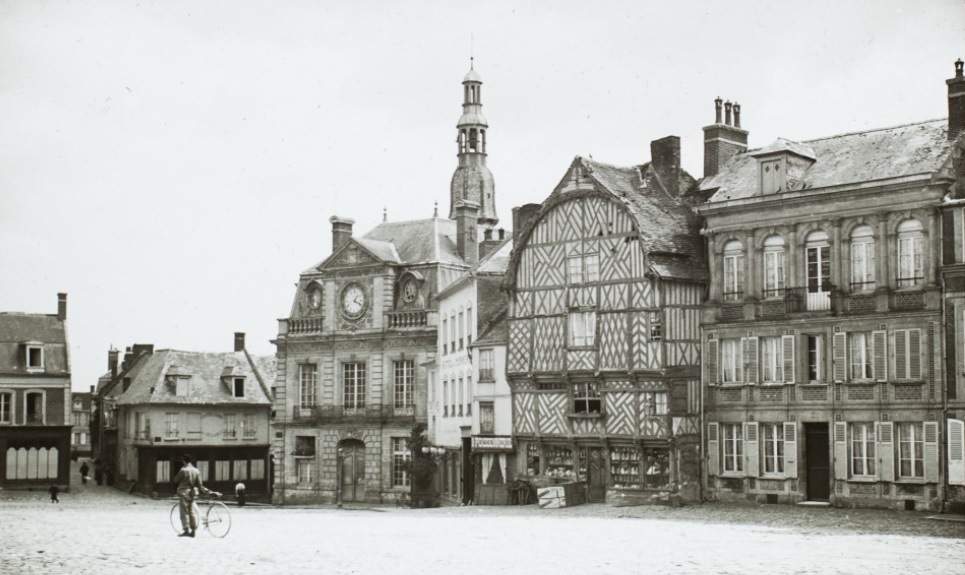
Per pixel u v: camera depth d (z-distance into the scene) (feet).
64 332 211.61
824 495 115.34
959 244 104.88
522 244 142.31
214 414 218.18
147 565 66.85
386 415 184.55
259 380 226.38
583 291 135.54
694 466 124.26
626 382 130.00
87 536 89.30
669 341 125.39
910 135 117.08
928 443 106.52
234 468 219.61
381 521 111.75
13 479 202.90
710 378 124.36
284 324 198.39
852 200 112.68
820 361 115.03
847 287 113.09
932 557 70.79
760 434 119.75
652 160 142.41
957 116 112.78
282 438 196.65
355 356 189.16
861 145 120.06
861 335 112.57
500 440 143.54
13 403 203.62
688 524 99.96
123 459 222.89
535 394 140.36
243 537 88.02
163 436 211.61
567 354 136.26
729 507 117.80
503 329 149.38
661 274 124.77
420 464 167.12
